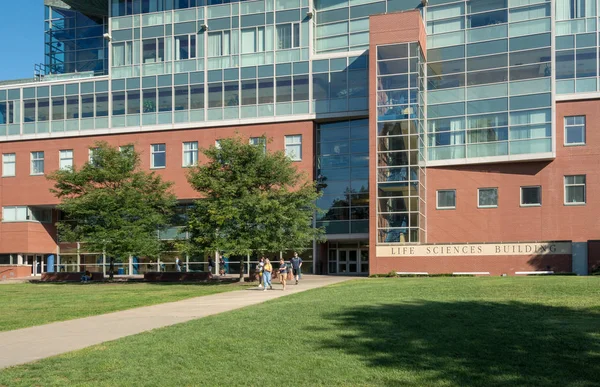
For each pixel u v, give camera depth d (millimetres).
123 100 53375
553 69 42219
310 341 13922
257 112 50094
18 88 56156
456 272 39969
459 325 15328
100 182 44375
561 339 13258
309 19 49594
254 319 17547
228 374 11234
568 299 20078
